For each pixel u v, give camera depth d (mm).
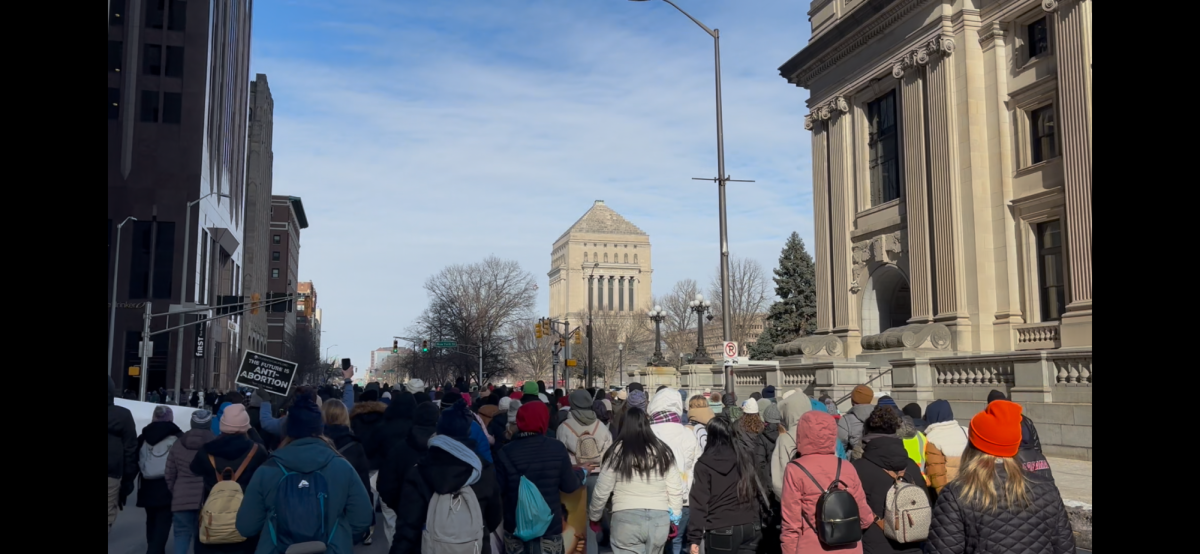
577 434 8875
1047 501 3986
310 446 5203
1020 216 27516
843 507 5262
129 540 10609
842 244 35594
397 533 5609
